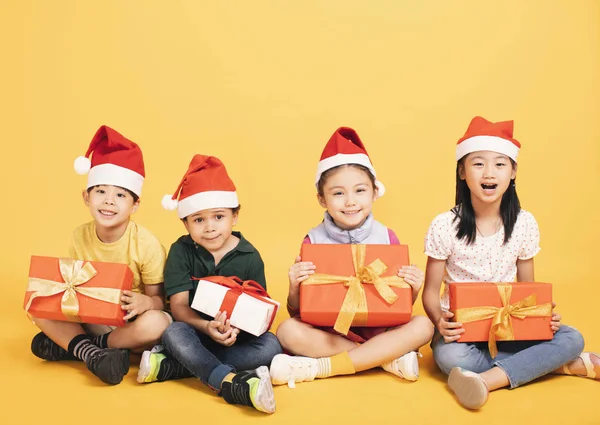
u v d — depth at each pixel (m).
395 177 3.88
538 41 3.90
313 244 2.34
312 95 3.92
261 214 3.84
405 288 2.25
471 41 3.92
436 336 2.39
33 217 3.76
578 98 3.90
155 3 3.89
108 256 2.43
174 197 2.51
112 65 3.89
